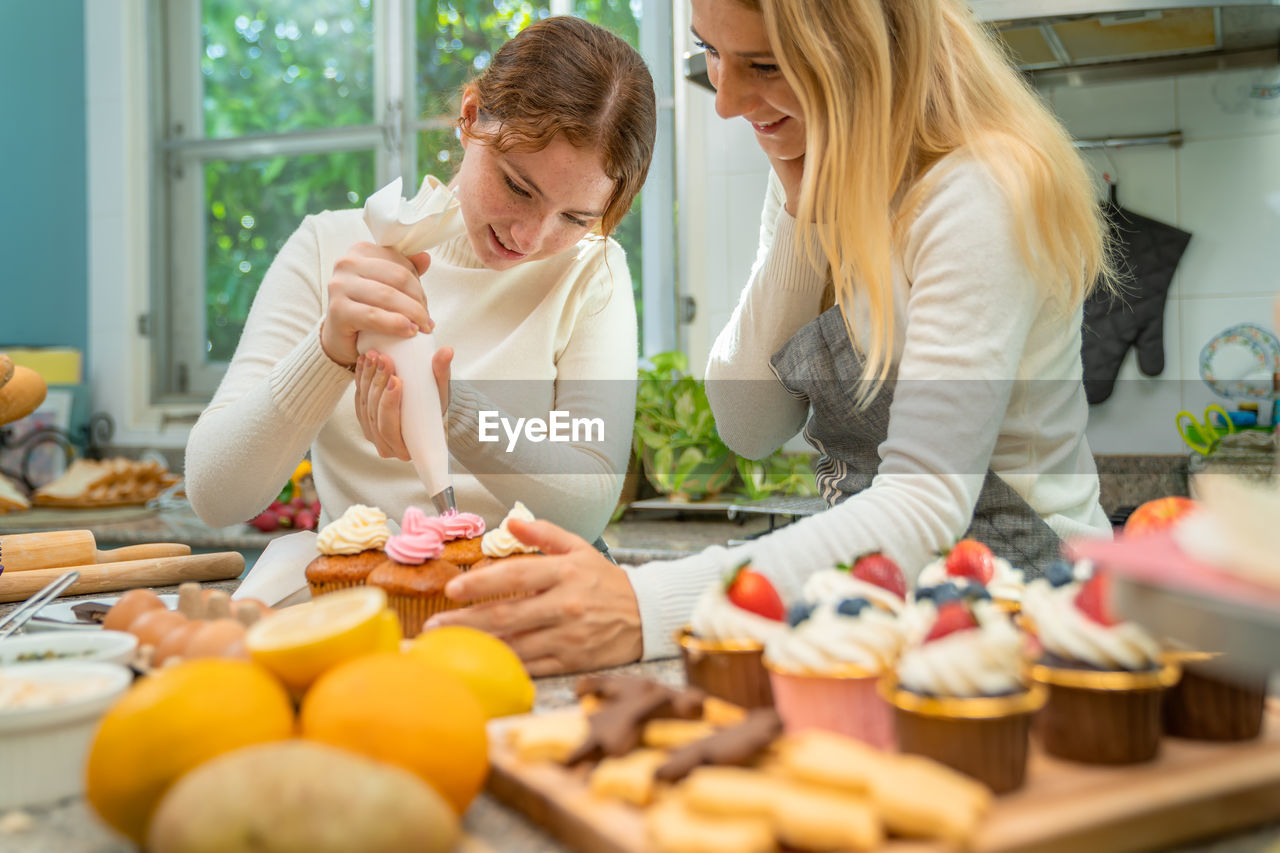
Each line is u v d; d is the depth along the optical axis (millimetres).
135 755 541
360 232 1422
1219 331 2152
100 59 3088
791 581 827
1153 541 587
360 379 1076
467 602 975
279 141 3033
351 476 1409
